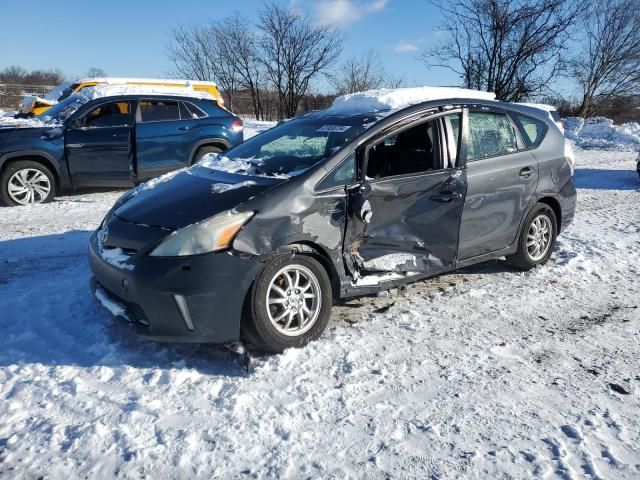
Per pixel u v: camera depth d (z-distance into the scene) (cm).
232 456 266
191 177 433
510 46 2381
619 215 813
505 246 507
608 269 552
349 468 260
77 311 427
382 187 402
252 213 349
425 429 289
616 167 1388
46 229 690
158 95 938
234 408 303
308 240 367
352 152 397
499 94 2445
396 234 415
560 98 2861
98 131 880
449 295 478
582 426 294
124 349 368
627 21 2820
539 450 274
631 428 294
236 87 3581
